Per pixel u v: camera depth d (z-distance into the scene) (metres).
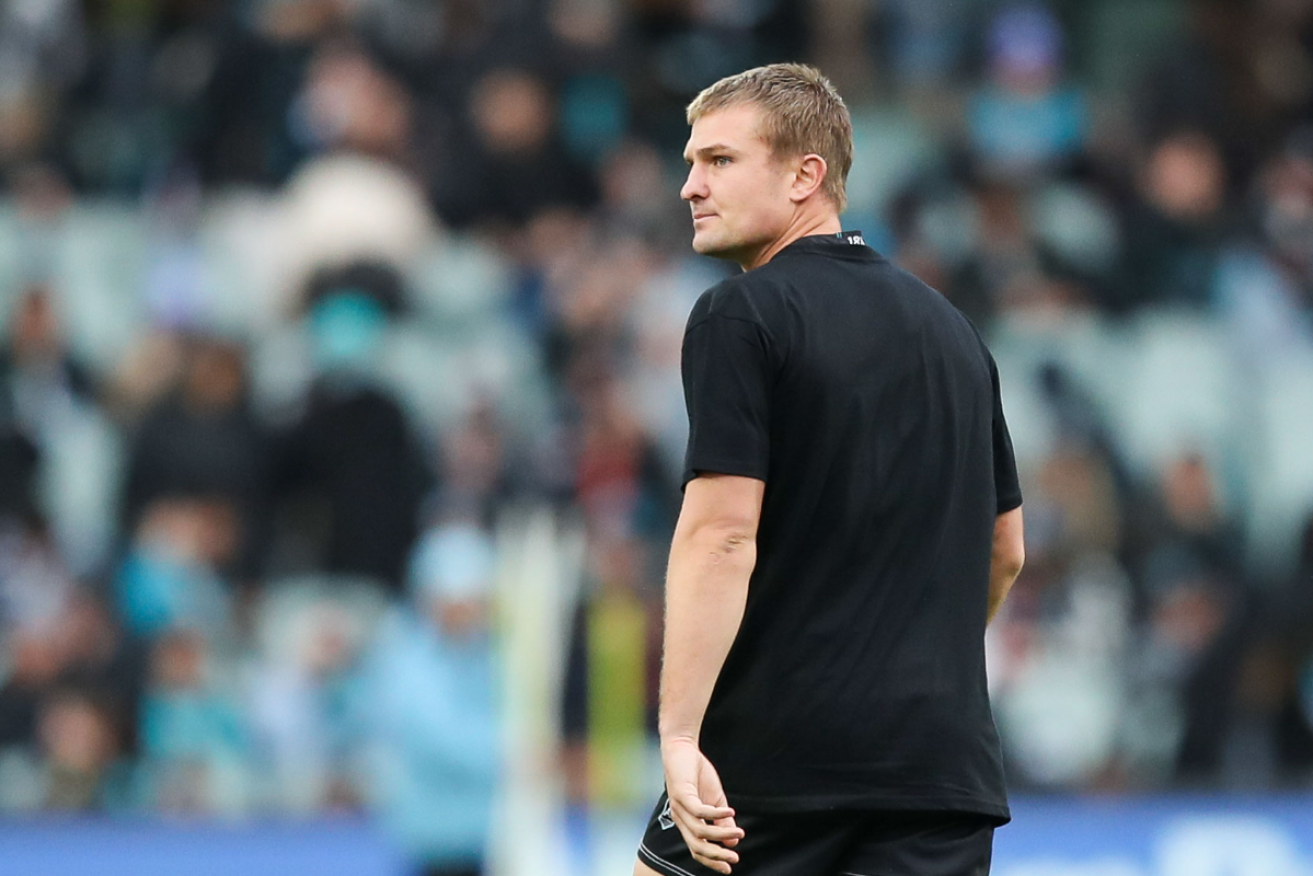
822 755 12.21
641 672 29.23
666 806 12.82
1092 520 36.47
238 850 27.80
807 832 12.31
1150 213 44.78
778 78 12.92
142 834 27.58
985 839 12.54
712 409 12.12
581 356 37.84
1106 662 33.25
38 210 43.44
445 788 28.02
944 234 43.91
